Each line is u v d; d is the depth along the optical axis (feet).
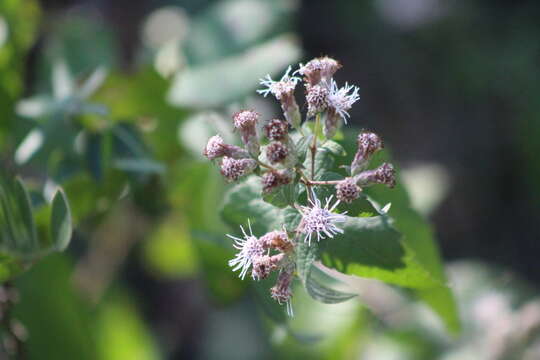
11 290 1.72
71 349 1.79
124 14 2.58
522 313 2.14
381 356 2.05
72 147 1.79
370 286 2.03
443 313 1.68
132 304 2.06
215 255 1.79
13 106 1.88
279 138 1.45
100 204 1.81
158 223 2.18
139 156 1.79
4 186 1.65
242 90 1.89
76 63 2.05
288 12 1.98
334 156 1.52
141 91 1.91
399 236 1.49
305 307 1.87
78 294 1.83
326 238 1.48
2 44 1.92
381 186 1.64
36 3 2.08
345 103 1.47
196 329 2.79
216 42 1.95
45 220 1.70
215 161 1.51
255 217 1.53
